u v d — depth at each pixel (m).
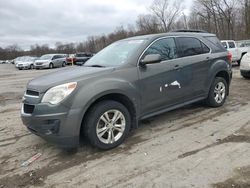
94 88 4.32
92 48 87.50
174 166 3.93
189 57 5.86
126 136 4.83
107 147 4.54
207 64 6.25
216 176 3.59
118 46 5.65
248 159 4.00
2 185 3.71
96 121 4.38
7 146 4.98
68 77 4.41
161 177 3.66
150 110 5.19
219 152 4.28
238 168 3.76
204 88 6.26
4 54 101.56
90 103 4.27
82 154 4.48
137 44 5.27
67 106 4.13
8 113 7.39
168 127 5.52
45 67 31.77
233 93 8.42
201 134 5.07
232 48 18.73
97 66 5.10
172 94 5.49
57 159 4.37
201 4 55.28
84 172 3.92
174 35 5.77
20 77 19.36
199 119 5.91
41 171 4.02
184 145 4.62
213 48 6.56
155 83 5.15
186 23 61.16
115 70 4.70
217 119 5.86
